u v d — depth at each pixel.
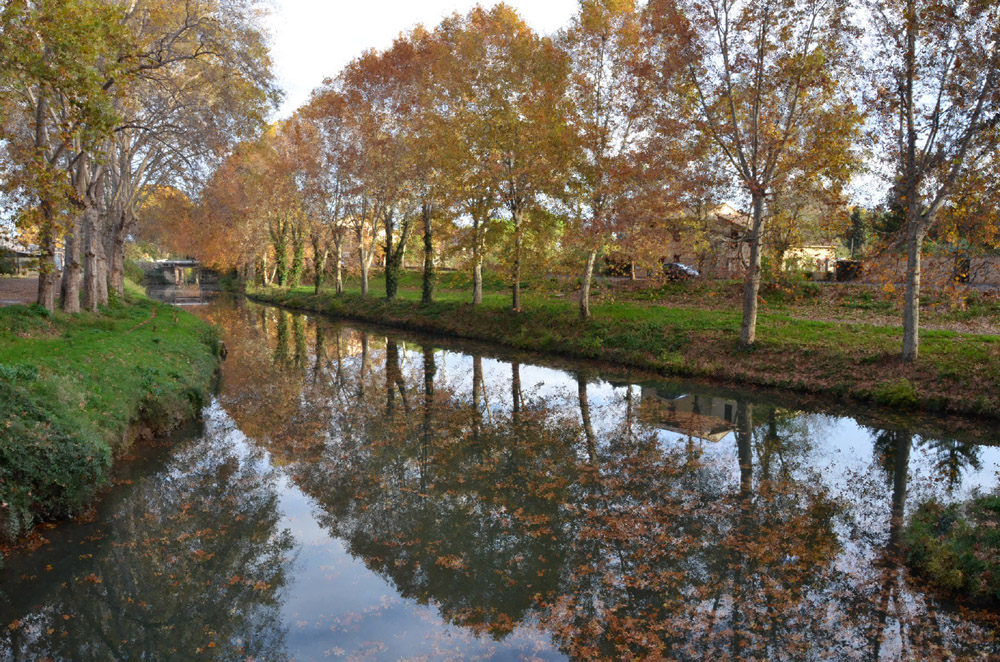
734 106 21.08
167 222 42.38
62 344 15.70
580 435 15.34
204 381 18.86
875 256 18.61
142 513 10.41
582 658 6.76
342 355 27.86
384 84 37.09
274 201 50.97
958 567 8.10
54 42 12.45
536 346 28.23
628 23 25.22
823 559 8.88
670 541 9.52
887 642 6.94
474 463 13.22
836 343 20.58
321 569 8.79
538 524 10.19
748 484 11.92
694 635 7.12
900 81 17.03
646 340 25.02
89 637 7.17
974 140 15.93
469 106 31.38
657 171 22.08
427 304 40.06
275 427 15.70
